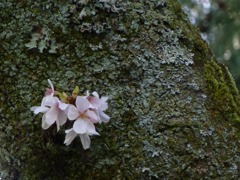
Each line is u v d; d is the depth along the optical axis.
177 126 0.67
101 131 0.67
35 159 0.68
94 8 0.70
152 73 0.69
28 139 0.68
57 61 0.69
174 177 0.66
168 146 0.67
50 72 0.69
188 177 0.66
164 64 0.70
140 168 0.66
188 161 0.66
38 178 0.68
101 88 0.68
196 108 0.68
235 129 0.70
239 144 0.69
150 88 0.69
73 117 0.64
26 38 0.70
